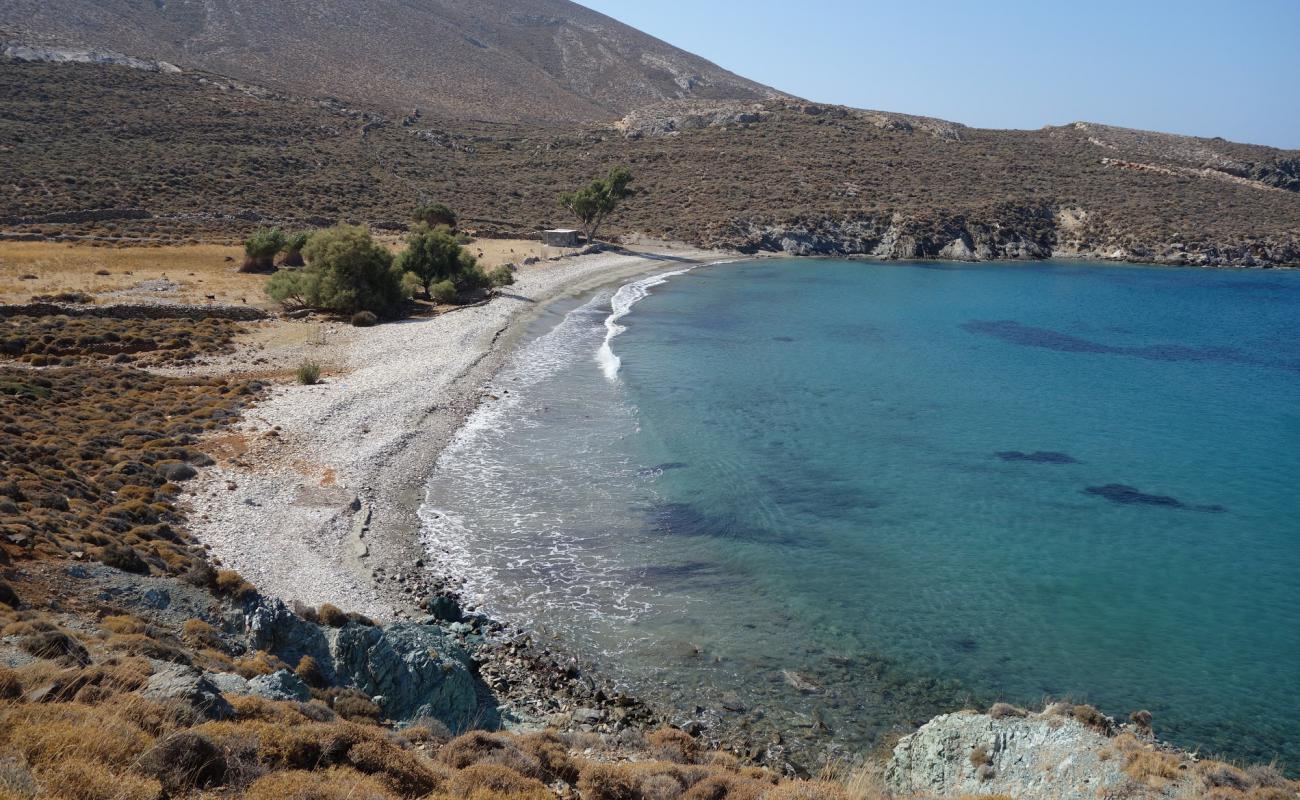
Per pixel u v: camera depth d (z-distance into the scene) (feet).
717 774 49.78
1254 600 87.25
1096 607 85.35
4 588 54.08
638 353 192.34
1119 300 294.66
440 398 145.69
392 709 59.26
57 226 264.52
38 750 31.04
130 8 652.89
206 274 232.94
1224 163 526.98
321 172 399.03
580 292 272.10
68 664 43.27
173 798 31.53
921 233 409.69
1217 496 116.16
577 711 65.51
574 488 111.65
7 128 352.08
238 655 60.03
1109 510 110.63
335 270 208.13
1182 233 407.64
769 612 82.58
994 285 324.39
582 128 603.26
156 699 38.83
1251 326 249.96
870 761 59.82
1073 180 487.20
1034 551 98.02
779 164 490.49
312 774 35.55
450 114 638.12
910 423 147.02
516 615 80.07
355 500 101.65
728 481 116.16
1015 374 185.57
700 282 311.68
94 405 122.83
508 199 426.92
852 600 85.40
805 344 210.38
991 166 501.15
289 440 119.85
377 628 63.87
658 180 473.26
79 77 438.81
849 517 106.01
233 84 508.12
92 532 71.41
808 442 134.62
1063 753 52.80
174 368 153.89
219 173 358.02
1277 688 72.02
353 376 156.35
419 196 401.08
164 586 65.00
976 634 79.77
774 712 67.05
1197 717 67.87
